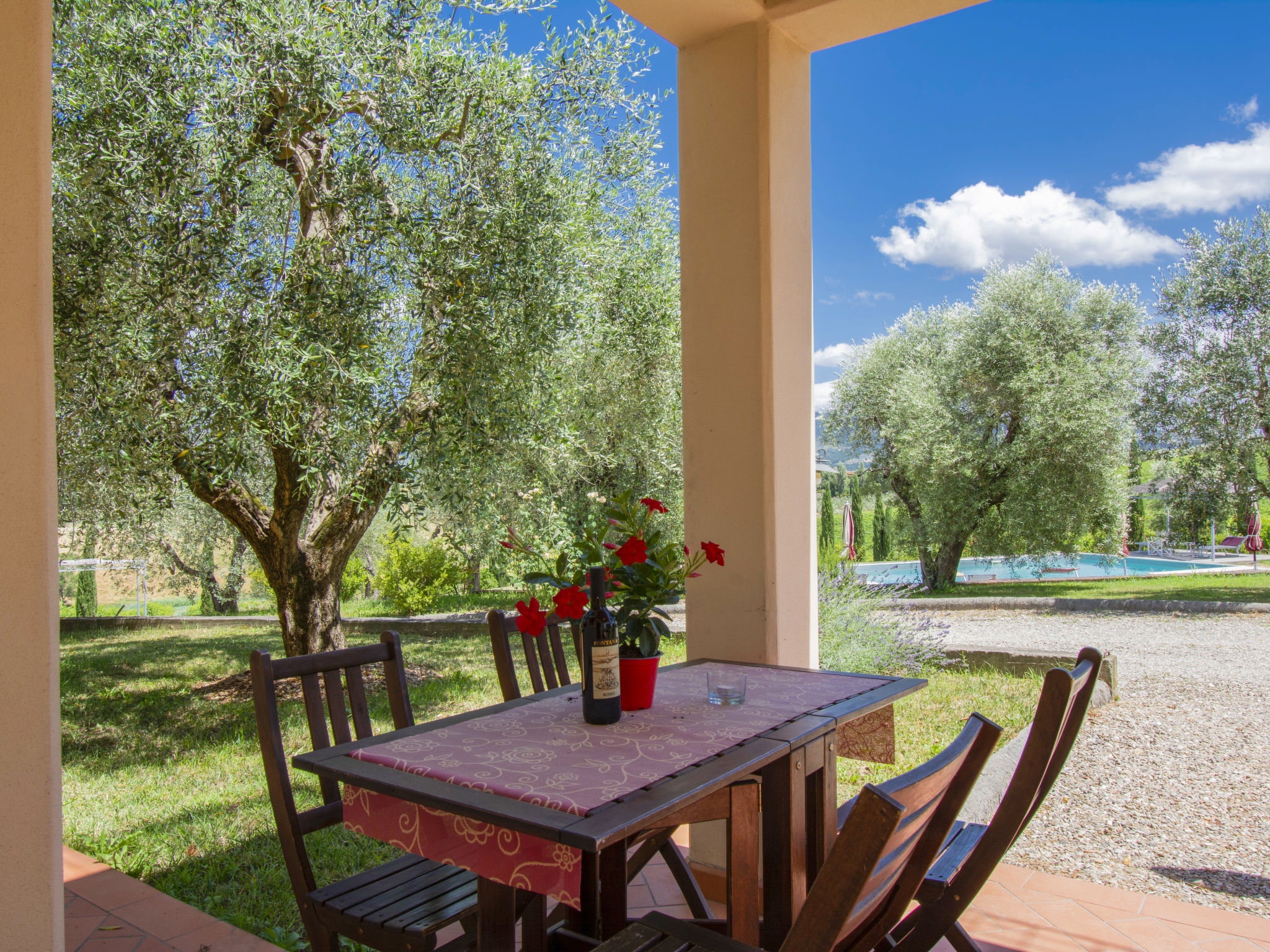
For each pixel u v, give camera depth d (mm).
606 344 7477
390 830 1474
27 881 1154
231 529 10422
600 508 7621
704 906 2270
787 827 1646
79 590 16547
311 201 5488
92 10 4957
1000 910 2438
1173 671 6637
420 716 5719
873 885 1214
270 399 4828
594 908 1876
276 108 5297
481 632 9961
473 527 6387
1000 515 12906
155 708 6531
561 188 5605
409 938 1512
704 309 2693
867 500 15641
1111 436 11820
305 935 2527
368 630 10492
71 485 6082
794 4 2506
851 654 5641
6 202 1163
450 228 5195
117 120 4719
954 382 13258
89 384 4961
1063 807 3691
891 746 2088
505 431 5574
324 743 1850
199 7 4930
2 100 1165
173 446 5109
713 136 2678
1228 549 19172
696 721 1760
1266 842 3238
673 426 7910
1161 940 2244
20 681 1154
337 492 6477
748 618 2584
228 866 3111
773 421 2564
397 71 5203
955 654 6371
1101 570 18641
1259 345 10883
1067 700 1491
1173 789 3902
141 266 4812
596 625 1750
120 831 3557
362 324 5125
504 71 5430
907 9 2510
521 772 1427
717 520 2658
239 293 4949
